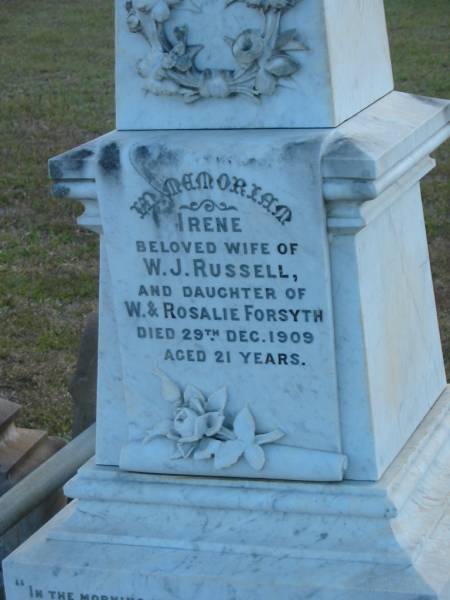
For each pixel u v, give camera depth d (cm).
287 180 250
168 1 256
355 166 246
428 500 267
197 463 267
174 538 265
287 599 254
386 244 267
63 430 410
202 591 259
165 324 265
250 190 253
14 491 304
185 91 259
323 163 247
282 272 256
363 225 251
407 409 275
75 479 276
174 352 266
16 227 614
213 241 258
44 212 635
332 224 252
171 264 262
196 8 256
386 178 251
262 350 261
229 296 260
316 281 254
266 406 263
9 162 732
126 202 260
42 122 826
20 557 270
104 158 259
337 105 255
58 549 270
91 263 559
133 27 260
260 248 255
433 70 895
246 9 254
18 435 340
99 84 930
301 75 254
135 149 257
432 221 576
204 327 263
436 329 292
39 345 473
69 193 264
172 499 268
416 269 281
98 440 277
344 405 260
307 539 259
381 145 251
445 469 276
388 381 266
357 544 256
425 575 251
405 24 1086
